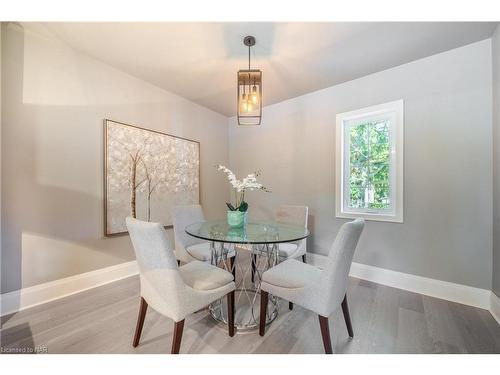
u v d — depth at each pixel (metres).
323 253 2.96
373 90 2.54
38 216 1.95
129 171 2.58
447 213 2.11
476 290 1.97
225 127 3.98
